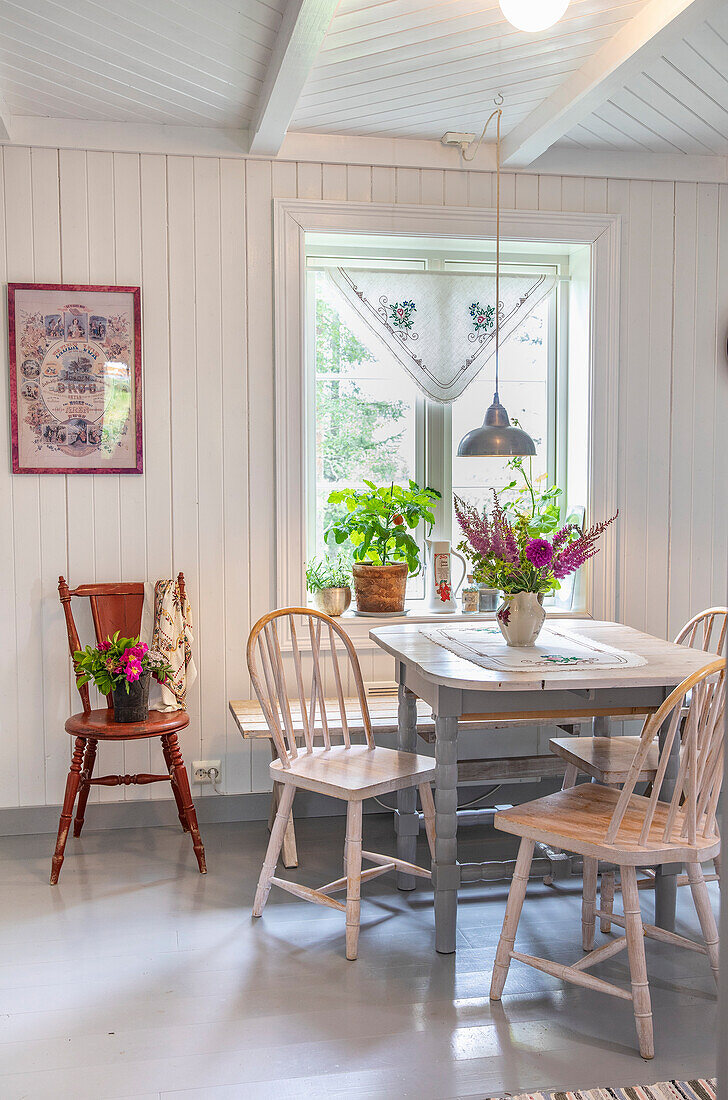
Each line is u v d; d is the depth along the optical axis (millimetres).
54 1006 2439
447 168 3855
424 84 3191
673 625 4199
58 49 2891
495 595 4105
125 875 3270
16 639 3629
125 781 3379
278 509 3781
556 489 4168
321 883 3180
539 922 2961
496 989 2475
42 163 3537
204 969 2625
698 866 2471
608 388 4051
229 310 3721
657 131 3748
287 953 2725
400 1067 2182
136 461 3672
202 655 3766
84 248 3596
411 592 4227
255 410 3768
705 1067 2191
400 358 4051
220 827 3752
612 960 2727
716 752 2293
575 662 2730
